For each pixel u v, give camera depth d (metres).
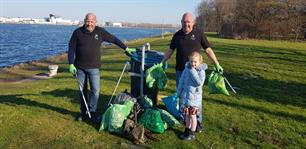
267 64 19.58
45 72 18.41
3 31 105.19
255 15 66.06
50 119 7.42
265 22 64.19
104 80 12.83
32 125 7.04
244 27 64.00
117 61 20.98
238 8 71.69
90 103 7.38
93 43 7.08
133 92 8.01
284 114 8.73
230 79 13.78
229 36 62.03
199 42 6.99
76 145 6.27
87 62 7.11
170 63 18.42
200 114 6.80
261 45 38.69
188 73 6.44
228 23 66.88
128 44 44.28
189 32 6.93
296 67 18.86
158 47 32.53
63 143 6.32
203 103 9.31
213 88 7.47
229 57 22.78
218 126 7.48
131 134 6.48
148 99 7.52
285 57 24.23
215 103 9.40
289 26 63.75
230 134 7.07
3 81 16.03
